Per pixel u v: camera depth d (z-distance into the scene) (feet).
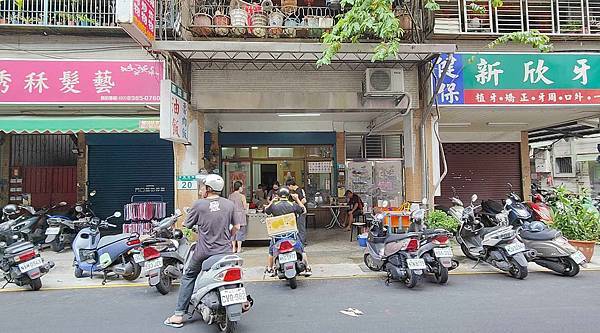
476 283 20.76
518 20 31.53
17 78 27.17
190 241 27.40
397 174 43.27
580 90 29.91
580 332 13.87
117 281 22.03
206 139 39.29
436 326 14.60
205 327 14.97
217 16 28.19
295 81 29.73
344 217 41.98
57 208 37.88
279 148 42.80
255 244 32.19
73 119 26.30
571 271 21.65
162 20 27.32
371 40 28.84
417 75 30.55
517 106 29.68
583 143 62.03
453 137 45.03
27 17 28.17
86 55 28.07
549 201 32.30
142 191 38.75
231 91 29.30
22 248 19.95
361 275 22.58
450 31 29.76
